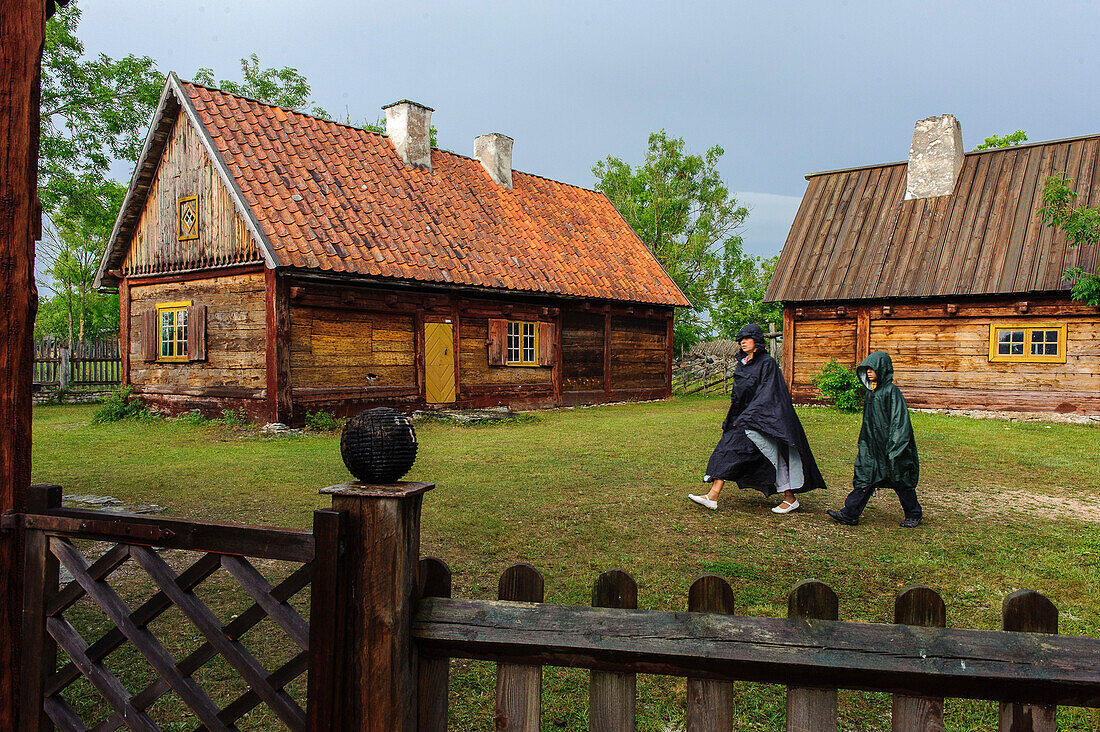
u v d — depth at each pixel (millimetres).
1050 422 14594
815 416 15023
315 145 15180
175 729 2773
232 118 14008
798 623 1710
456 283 14719
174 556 5145
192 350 13609
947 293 15617
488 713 2857
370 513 1807
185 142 13820
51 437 11422
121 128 21750
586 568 4660
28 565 2307
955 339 15906
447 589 1910
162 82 22484
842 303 17203
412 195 16219
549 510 6281
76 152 21453
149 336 14648
